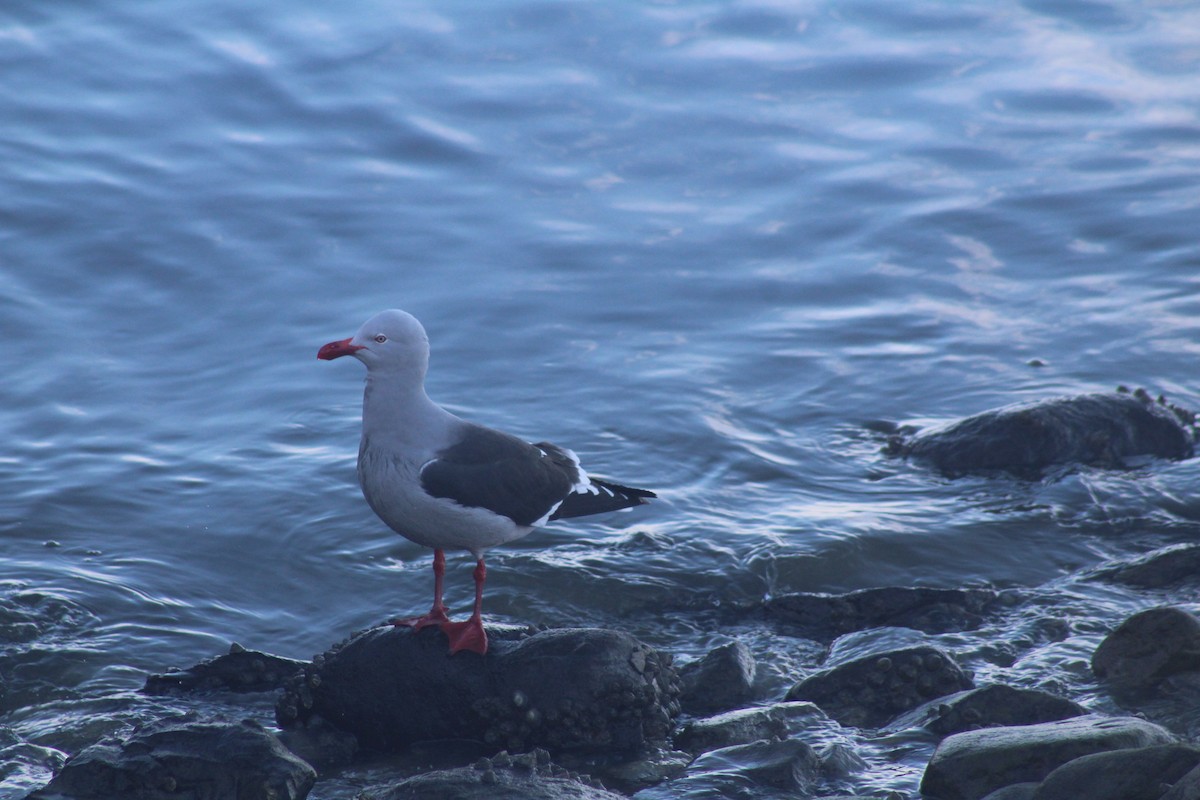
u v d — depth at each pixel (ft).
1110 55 85.92
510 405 55.47
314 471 50.49
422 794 29.35
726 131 77.77
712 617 42.63
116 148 72.74
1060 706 33.65
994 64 84.74
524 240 68.18
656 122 78.23
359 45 82.28
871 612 41.81
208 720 32.71
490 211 70.54
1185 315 62.54
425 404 34.06
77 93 76.74
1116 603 41.91
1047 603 42.06
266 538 46.60
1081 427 52.26
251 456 51.42
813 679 36.78
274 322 61.16
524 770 30.58
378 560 45.70
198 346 59.21
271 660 38.37
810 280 65.72
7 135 72.74
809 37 86.84
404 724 34.71
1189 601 41.83
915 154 76.33
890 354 60.03
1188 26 88.99
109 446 51.72
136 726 34.01
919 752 33.17
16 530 46.24
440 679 34.50
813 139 77.41
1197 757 28.04
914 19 88.69
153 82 78.07
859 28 88.02
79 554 45.16
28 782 32.24
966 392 57.06
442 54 82.38
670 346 60.34
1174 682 35.94
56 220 66.90
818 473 51.42
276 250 66.39
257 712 36.63
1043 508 48.32
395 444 33.71
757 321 62.49
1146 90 82.43
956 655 38.24
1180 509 48.34
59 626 41.16
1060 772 28.68
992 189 73.36
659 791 30.86
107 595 42.86
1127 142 77.41
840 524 47.06
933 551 45.73
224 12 83.97
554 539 46.55
